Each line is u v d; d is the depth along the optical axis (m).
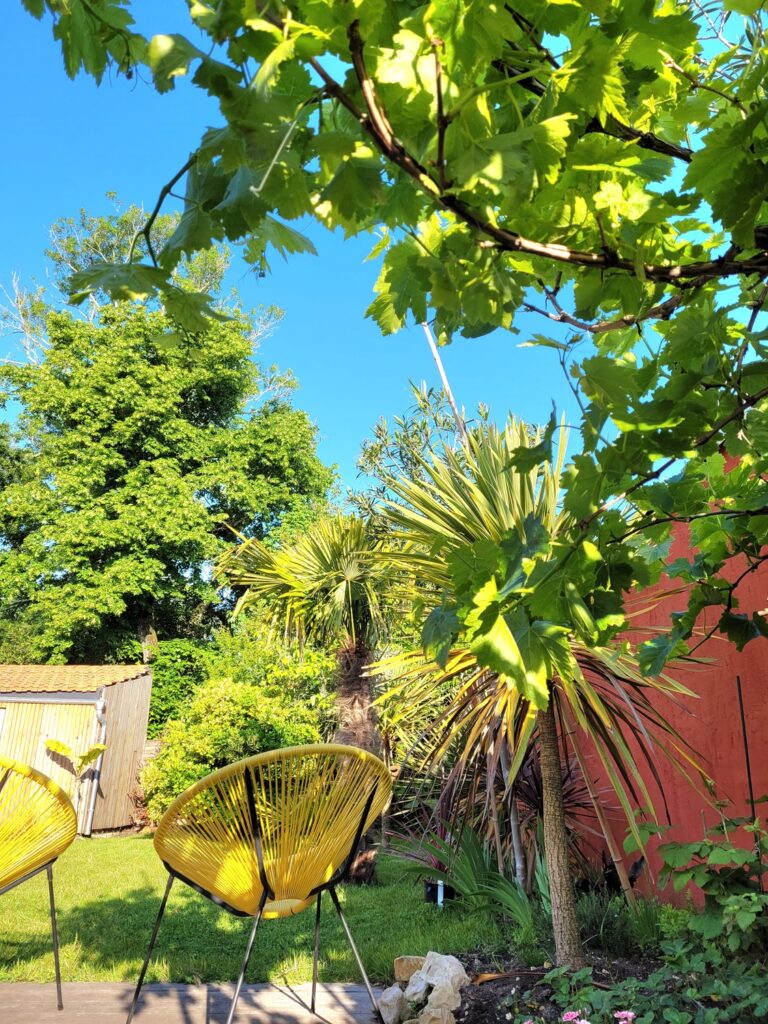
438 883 4.41
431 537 3.34
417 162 0.84
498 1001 2.62
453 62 0.78
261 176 0.85
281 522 18.84
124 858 7.11
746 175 0.96
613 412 1.15
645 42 0.94
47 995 2.92
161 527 16.47
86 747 10.83
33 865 2.73
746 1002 2.13
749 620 2.13
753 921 2.44
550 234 1.07
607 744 3.21
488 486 3.25
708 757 3.73
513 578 1.24
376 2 0.72
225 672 11.94
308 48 0.76
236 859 2.44
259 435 19.17
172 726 9.67
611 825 4.52
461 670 3.48
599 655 3.20
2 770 2.58
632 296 1.18
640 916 3.06
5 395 17.83
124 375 17.69
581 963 2.79
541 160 0.86
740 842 3.41
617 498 1.44
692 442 1.27
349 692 6.33
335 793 2.50
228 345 18.53
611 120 1.06
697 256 1.25
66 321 17.77
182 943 3.79
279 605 6.55
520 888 3.54
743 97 1.11
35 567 16.11
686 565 2.21
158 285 1.02
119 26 1.04
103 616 17.11
